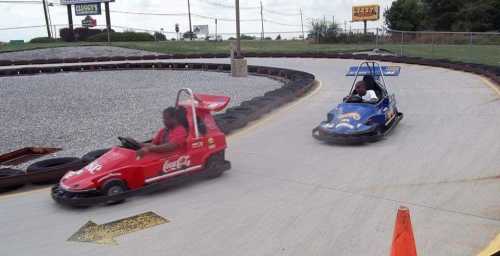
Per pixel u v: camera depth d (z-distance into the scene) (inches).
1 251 206.5
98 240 212.4
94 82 868.0
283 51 1412.4
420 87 629.6
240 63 906.1
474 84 616.7
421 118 434.3
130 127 461.1
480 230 201.9
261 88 714.2
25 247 209.0
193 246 202.1
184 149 277.4
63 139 428.1
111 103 613.0
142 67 1140.5
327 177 283.9
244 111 465.7
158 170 266.1
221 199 255.9
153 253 197.6
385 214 224.5
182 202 254.1
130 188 257.9
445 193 246.8
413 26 2492.6
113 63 1202.0
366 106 365.4
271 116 483.8
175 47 1654.8
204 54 1350.9
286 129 422.9
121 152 259.8
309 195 255.6
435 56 1079.0
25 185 291.7
